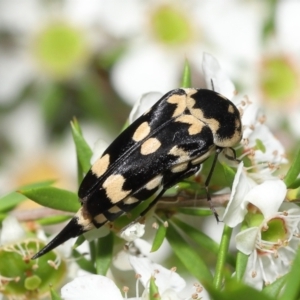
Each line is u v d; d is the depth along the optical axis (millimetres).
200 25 109
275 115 105
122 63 105
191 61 107
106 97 104
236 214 71
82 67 106
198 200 74
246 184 72
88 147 76
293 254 73
